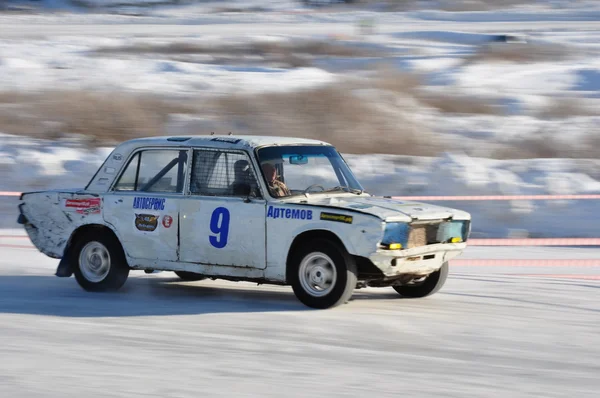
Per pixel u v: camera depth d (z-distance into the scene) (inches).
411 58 2506.2
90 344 447.8
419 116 1589.6
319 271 531.8
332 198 559.8
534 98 1796.3
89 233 607.5
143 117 1539.1
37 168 1140.5
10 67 2252.7
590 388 373.4
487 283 661.3
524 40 3011.8
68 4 5447.8
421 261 534.9
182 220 566.9
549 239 871.1
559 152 1341.0
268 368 399.9
